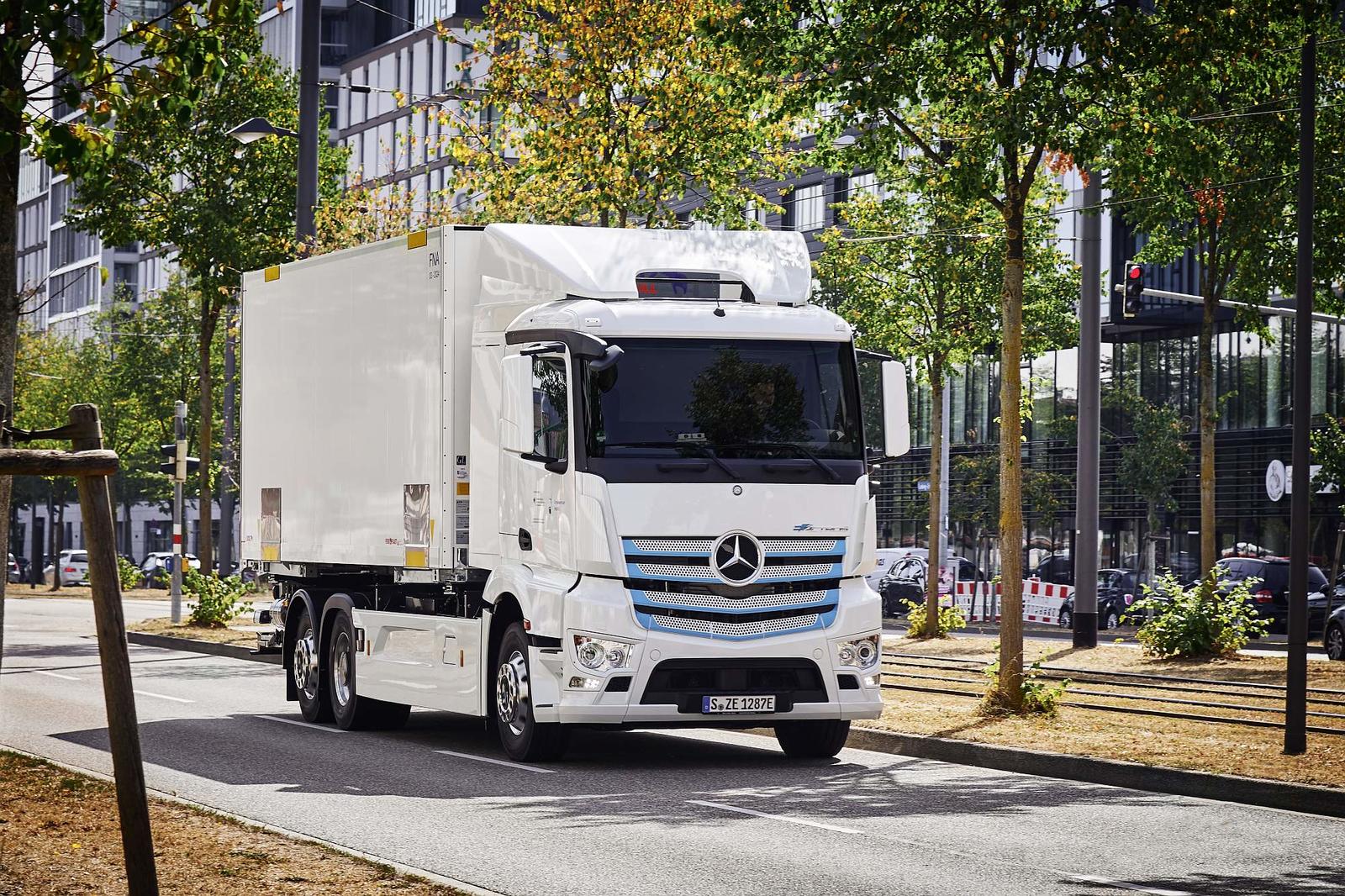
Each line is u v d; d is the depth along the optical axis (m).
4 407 8.35
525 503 17.69
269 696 26.11
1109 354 69.81
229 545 72.50
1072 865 11.80
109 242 42.09
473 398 18.70
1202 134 21.53
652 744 19.86
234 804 14.55
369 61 105.50
